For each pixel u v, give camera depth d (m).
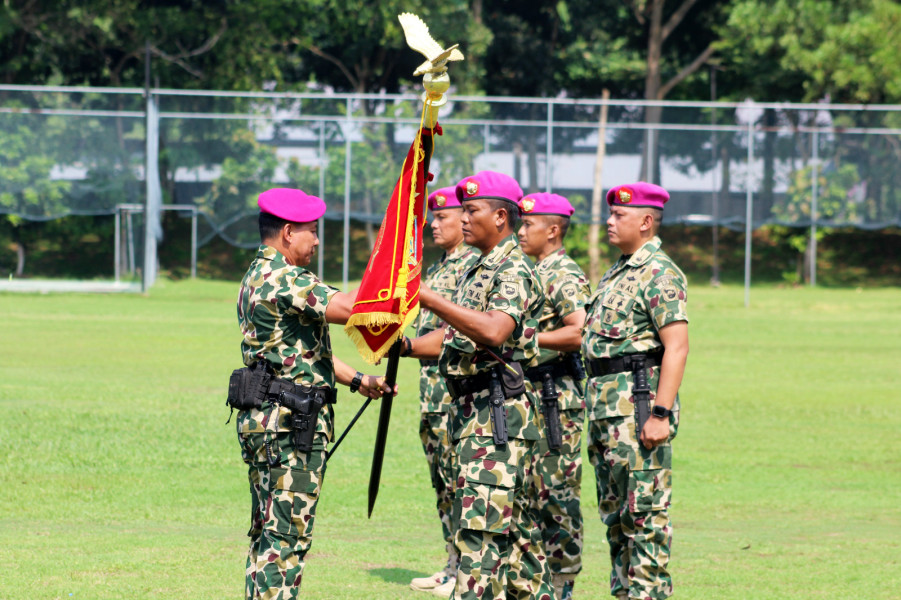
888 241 103.00
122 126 70.12
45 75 95.44
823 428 30.70
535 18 107.44
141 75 93.75
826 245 103.44
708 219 74.75
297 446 12.16
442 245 17.34
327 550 18.00
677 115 76.25
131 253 74.88
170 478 22.58
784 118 75.25
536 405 13.41
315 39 100.19
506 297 12.75
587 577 16.84
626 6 102.00
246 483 22.36
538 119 74.06
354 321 11.93
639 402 13.41
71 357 41.09
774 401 35.22
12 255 85.56
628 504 13.52
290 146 72.00
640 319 13.52
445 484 16.31
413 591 15.75
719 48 96.19
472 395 13.05
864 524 20.38
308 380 12.32
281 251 12.47
